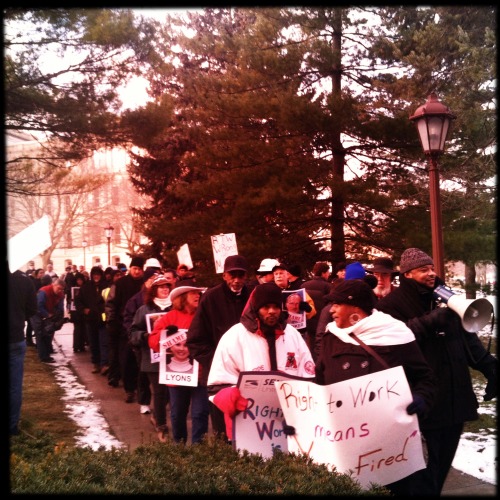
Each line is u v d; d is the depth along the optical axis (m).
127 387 10.61
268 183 16.86
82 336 17.14
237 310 6.53
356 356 4.38
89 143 14.34
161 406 8.13
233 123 18.12
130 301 9.30
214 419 6.11
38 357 16.05
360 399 4.14
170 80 22.89
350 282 4.52
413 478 4.39
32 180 17.12
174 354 7.10
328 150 18.03
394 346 4.38
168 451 4.85
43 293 15.16
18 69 13.06
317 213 18.36
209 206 19.88
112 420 9.35
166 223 18.20
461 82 16.33
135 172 23.83
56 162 16.17
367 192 16.38
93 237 71.62
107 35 13.13
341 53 17.64
